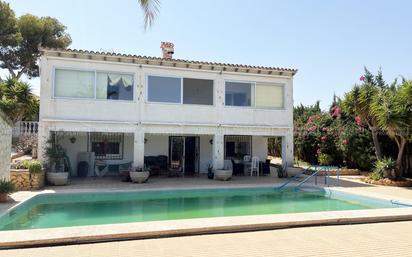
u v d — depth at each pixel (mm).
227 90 20469
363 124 21969
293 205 13320
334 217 9367
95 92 17875
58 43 34688
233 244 7219
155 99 18984
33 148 20609
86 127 17578
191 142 22531
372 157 21625
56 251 6680
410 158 20781
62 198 13508
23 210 11500
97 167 20016
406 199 12961
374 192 14883
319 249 6934
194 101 20094
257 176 21203
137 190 14609
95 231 7637
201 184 16984
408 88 17344
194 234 8016
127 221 10391
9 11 30531
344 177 20734
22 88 20312
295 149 27688
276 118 21141
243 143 23672
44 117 17000
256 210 12320
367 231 8492
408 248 7070
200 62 19234
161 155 21641
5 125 12695
